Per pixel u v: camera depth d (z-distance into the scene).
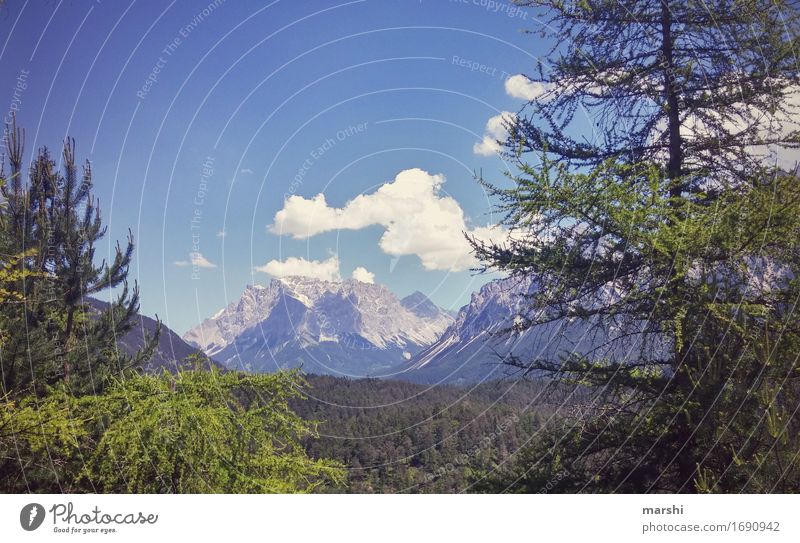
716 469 7.57
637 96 9.57
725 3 8.70
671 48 9.30
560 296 9.02
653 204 8.11
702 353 7.89
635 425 8.48
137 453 9.80
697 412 7.64
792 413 7.14
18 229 11.92
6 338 11.07
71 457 10.50
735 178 9.02
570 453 8.69
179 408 10.32
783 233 7.66
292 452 11.48
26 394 11.33
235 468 10.52
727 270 8.05
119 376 12.53
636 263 8.77
